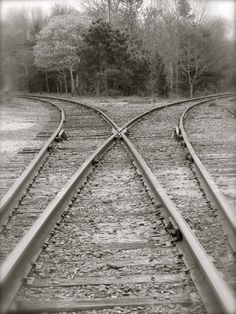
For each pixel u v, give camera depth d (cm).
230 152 1148
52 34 4962
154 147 1253
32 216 670
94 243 558
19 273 453
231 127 1652
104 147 1183
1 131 1673
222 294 361
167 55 5578
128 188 816
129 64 4334
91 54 4250
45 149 1146
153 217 646
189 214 664
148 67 4519
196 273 451
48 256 516
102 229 608
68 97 4019
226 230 580
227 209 612
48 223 599
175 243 537
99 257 516
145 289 435
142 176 889
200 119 1950
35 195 792
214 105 2688
